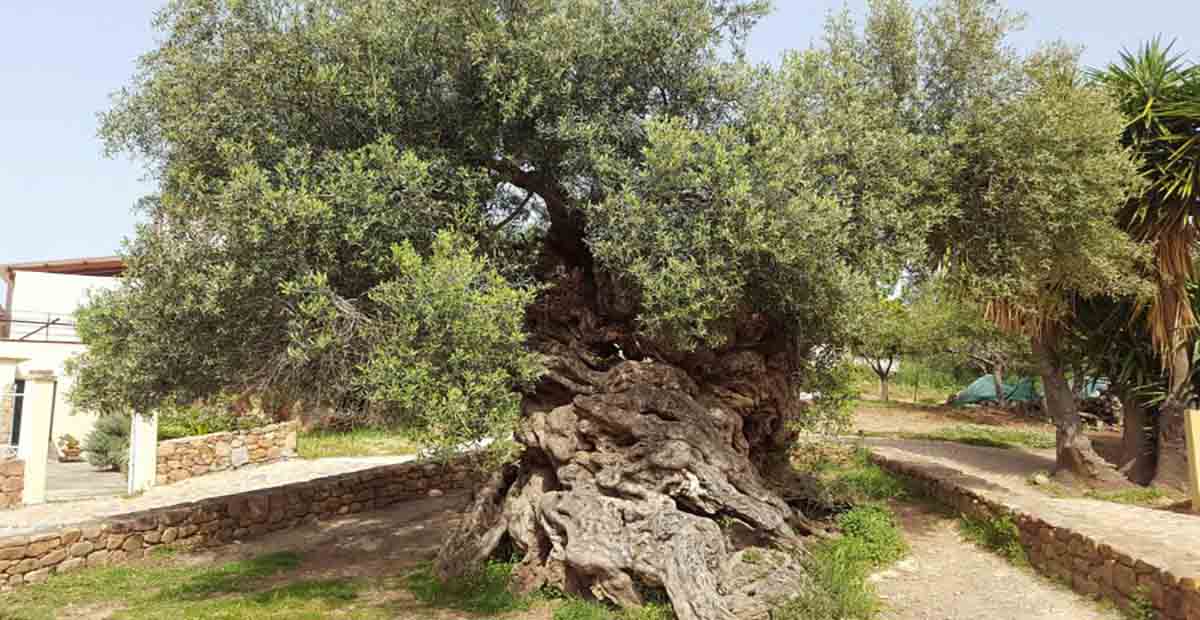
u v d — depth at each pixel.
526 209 10.89
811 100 9.88
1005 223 10.90
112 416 21.44
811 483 11.93
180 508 12.67
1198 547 8.13
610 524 9.10
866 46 11.29
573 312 11.01
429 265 8.02
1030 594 8.88
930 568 10.17
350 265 8.80
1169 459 14.87
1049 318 15.49
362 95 8.98
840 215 8.47
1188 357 15.59
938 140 10.35
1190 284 15.53
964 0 10.86
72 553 10.98
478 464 8.92
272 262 8.42
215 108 8.97
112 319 9.27
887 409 30.81
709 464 9.58
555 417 10.35
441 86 9.56
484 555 10.09
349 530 13.85
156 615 8.94
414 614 8.98
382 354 7.74
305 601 9.44
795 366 11.72
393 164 8.46
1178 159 13.83
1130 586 7.77
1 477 15.17
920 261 10.27
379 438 23.48
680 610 8.09
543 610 8.95
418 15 9.14
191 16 9.19
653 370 10.23
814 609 8.09
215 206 8.70
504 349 8.41
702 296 8.40
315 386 9.62
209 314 8.70
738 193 8.03
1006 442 22.34
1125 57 14.88
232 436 19.47
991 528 11.06
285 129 9.11
